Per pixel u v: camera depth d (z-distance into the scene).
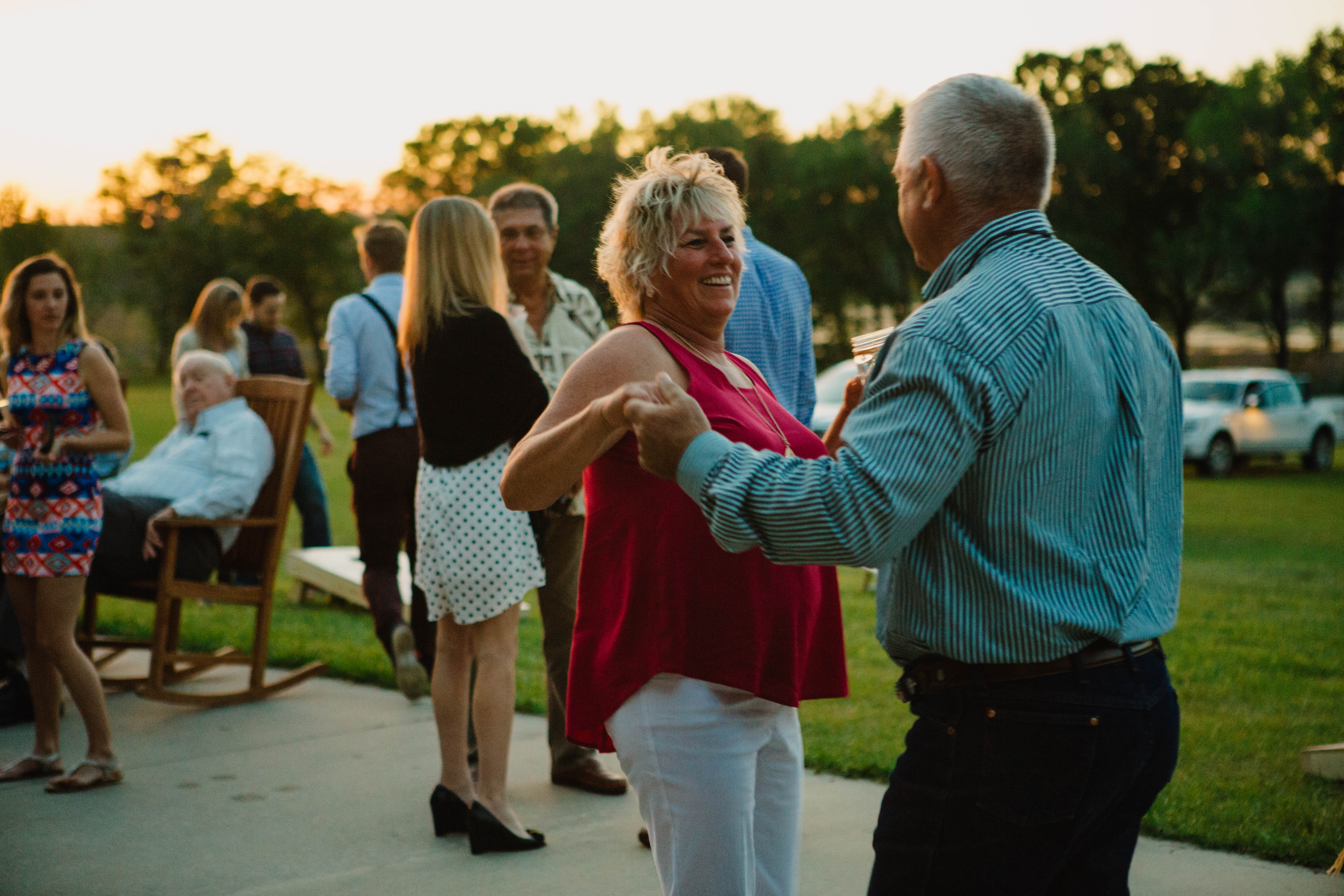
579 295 4.33
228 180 79.38
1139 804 1.82
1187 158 52.19
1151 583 1.79
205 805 3.88
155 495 5.27
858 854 3.39
